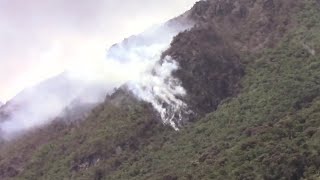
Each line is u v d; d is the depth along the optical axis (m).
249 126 179.88
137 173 183.88
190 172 167.12
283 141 165.50
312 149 158.00
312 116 172.75
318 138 160.75
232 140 176.50
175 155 183.38
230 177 157.88
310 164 155.25
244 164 160.38
